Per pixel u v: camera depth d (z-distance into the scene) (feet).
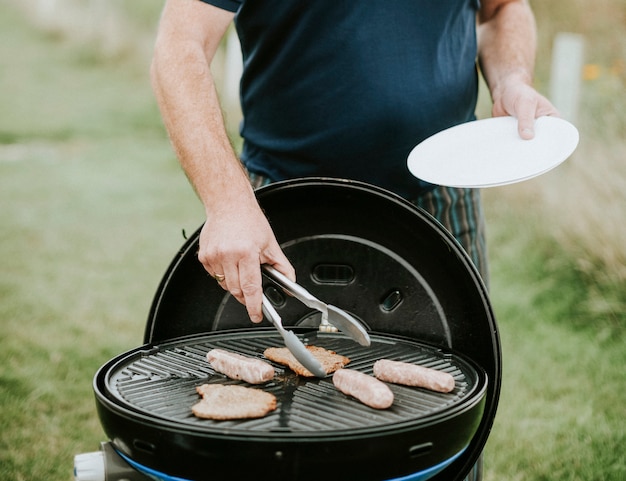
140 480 4.75
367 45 5.60
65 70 36.19
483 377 4.87
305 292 4.77
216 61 28.35
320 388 4.90
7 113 29.94
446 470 5.29
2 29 43.01
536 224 15.62
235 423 4.34
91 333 12.88
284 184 5.41
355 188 5.36
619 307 12.78
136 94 32.96
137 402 4.61
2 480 8.83
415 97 5.73
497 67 6.55
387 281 5.80
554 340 12.21
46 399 10.77
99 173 23.32
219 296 5.88
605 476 8.82
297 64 5.73
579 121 16.06
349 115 5.74
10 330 12.91
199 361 5.33
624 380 10.94
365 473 4.10
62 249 17.02
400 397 4.74
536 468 9.02
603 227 13.92
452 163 5.48
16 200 20.51
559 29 20.61
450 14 5.84
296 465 4.01
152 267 16.06
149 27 37.63
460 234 6.50
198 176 5.03
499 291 13.94
